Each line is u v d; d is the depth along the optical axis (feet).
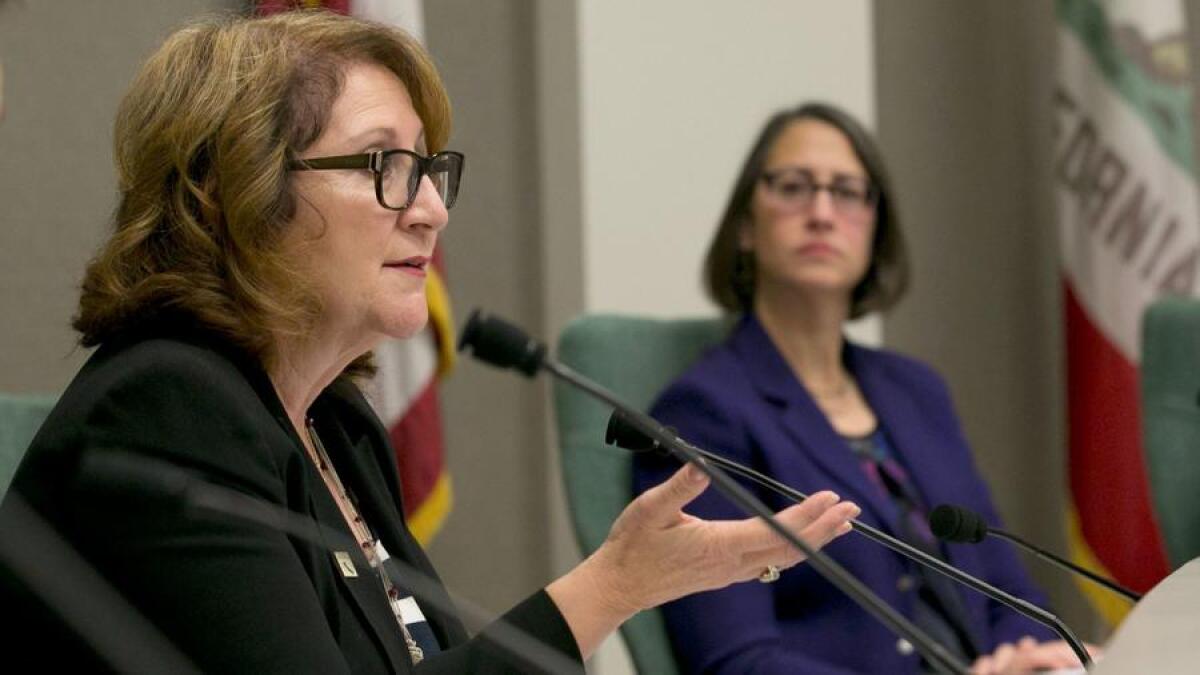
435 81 18.43
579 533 28.22
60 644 14.23
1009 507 46.65
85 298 17.02
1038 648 25.81
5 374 31.09
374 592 16.89
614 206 40.29
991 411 46.44
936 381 31.91
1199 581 16.30
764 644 25.90
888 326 45.03
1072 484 41.96
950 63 46.19
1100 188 41.81
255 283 16.61
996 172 46.60
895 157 45.42
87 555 14.70
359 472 19.43
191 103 16.87
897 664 26.27
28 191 31.37
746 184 31.37
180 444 15.06
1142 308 41.14
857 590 13.05
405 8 33.12
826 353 30.89
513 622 15.96
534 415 40.37
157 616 14.42
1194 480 30.07
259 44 17.33
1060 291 44.50
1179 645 11.90
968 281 46.24
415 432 33.37
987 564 29.27
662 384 30.48
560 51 40.19
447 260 38.78
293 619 14.57
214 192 16.83
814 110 31.78
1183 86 41.86
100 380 15.47
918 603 27.20
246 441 15.44
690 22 41.16
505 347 15.44
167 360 15.53
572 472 28.71
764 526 15.94
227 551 14.58
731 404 28.19
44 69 31.58
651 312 40.65
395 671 16.31
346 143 17.17
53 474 15.07
